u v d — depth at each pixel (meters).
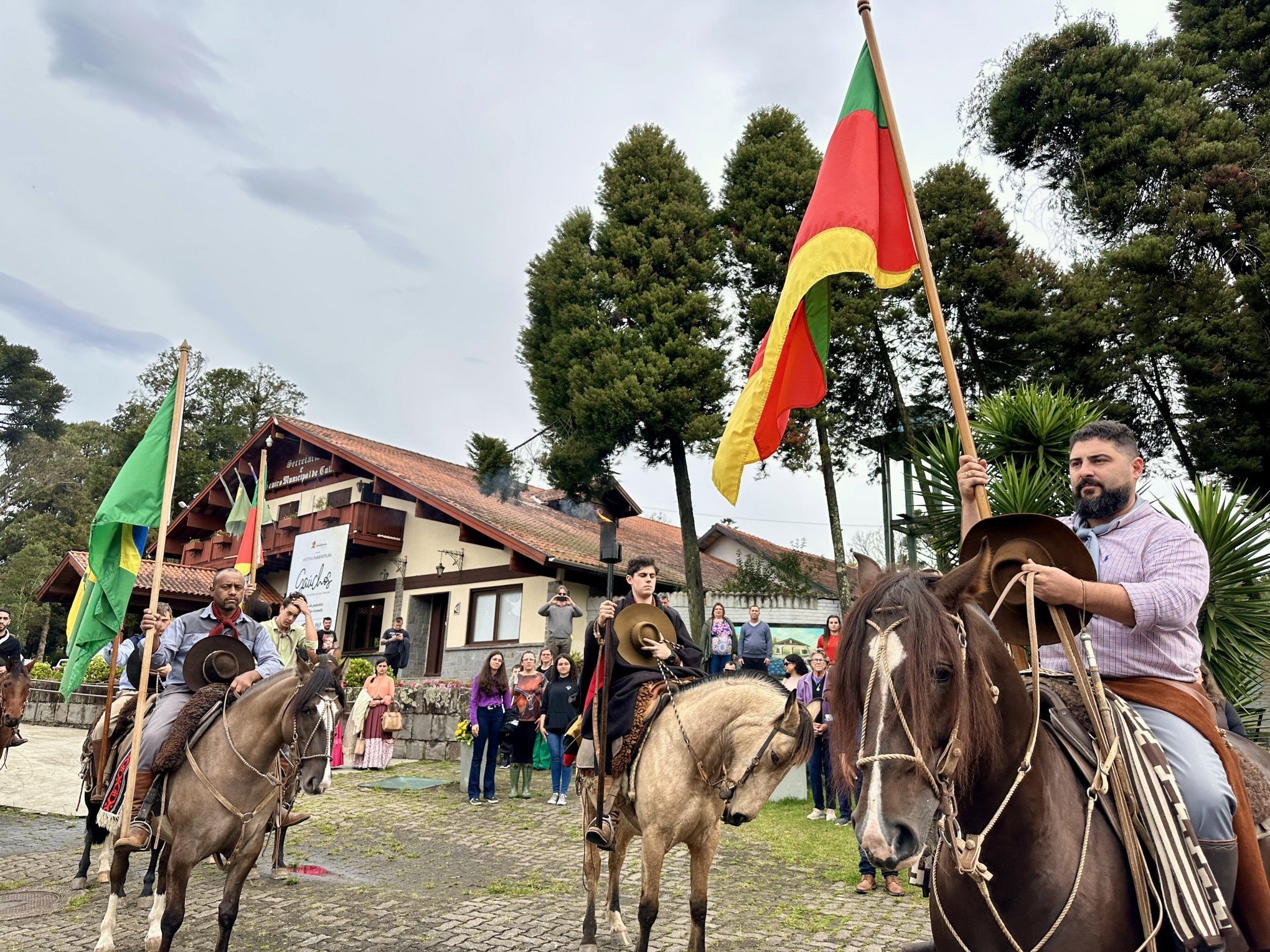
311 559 22.39
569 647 15.90
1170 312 15.59
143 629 5.78
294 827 9.52
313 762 5.10
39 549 44.38
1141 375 16.67
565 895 6.89
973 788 2.33
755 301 16.97
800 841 8.77
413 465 25.56
